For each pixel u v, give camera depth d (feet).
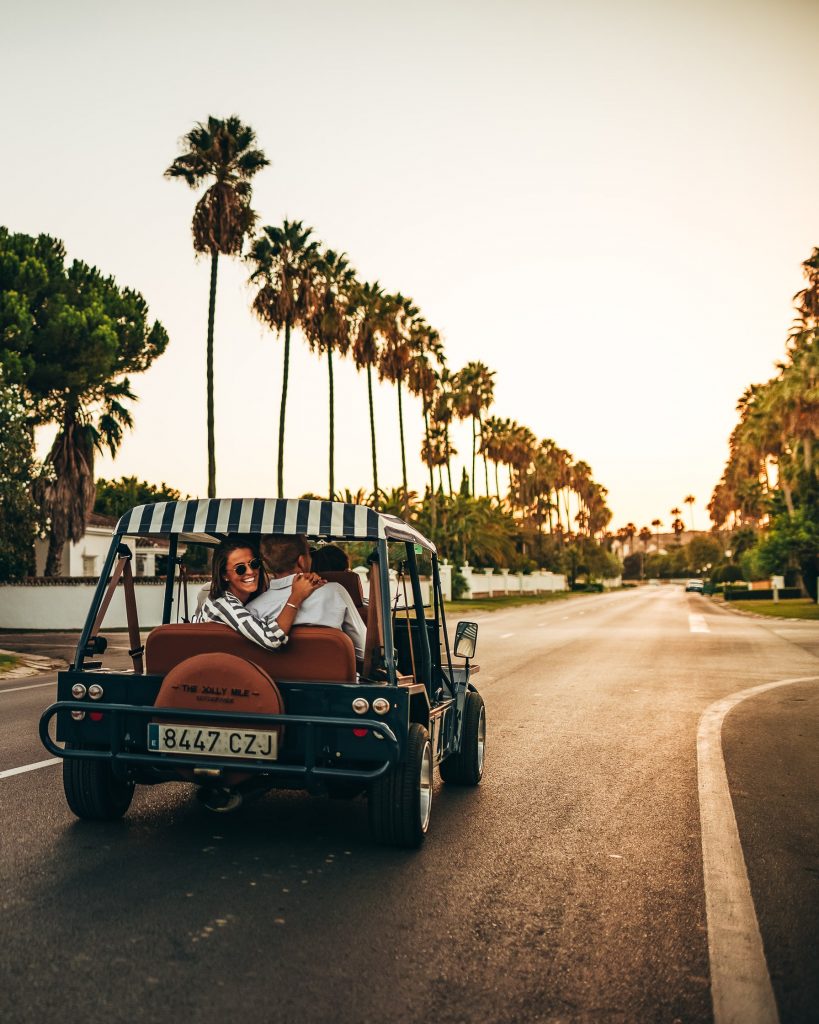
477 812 21.01
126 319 127.03
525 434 295.48
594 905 14.80
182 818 19.71
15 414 95.20
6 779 23.27
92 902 14.34
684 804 21.95
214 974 11.76
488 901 14.88
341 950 12.67
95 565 140.77
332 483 146.51
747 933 13.65
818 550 169.58
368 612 19.56
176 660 17.29
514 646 74.69
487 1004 11.14
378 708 16.21
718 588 317.01
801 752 28.81
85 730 17.33
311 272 132.05
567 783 24.22
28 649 73.10
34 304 113.09
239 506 17.87
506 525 287.07
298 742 16.38
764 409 200.75
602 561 477.77
